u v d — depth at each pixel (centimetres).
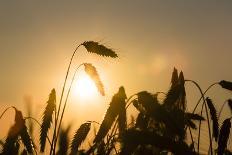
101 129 544
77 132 633
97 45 638
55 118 662
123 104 550
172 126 507
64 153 639
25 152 646
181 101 588
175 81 650
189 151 474
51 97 668
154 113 515
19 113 655
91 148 581
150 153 479
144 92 543
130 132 490
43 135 654
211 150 655
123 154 478
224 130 650
